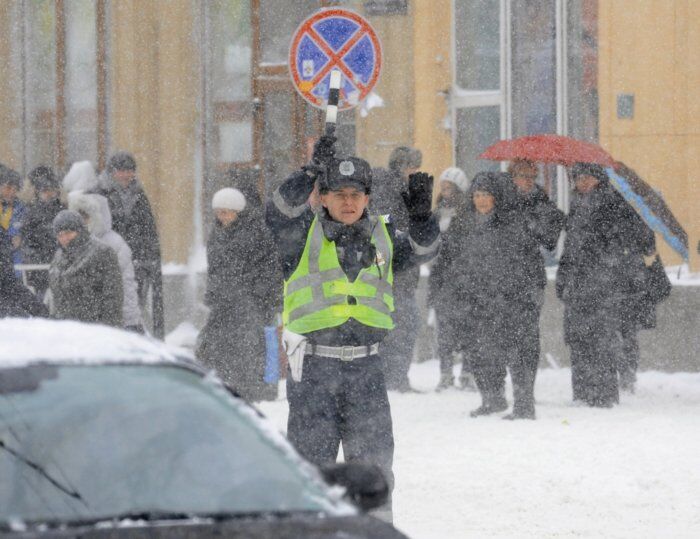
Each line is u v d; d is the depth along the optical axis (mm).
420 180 19656
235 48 51531
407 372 37969
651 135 42406
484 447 28859
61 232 31641
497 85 45594
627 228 35188
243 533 10906
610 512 23250
